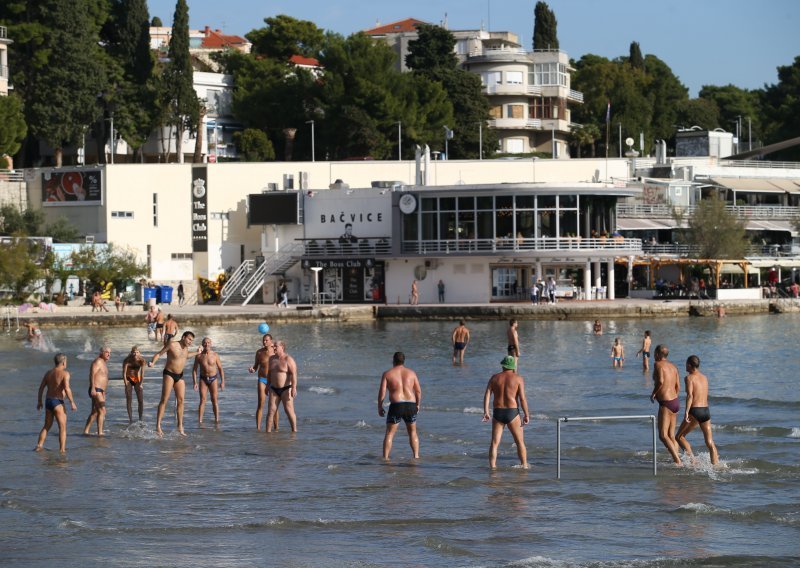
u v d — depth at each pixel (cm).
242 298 10456
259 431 3469
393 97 13638
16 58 12306
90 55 12444
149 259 10869
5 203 10962
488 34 19175
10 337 7325
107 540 2289
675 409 2880
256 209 10481
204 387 3581
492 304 9256
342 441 3297
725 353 6119
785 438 3356
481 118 14900
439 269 9931
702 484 2722
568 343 6756
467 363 5641
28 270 9069
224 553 2209
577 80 17812
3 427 3566
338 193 10312
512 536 2309
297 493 2656
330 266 10169
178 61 12812
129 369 3578
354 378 4941
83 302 9475
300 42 16188
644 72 18325
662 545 2245
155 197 10906
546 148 16600
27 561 2161
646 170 13038
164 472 2881
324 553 2208
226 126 14638
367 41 13875
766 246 11469
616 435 3372
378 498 2608
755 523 2391
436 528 2367
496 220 9694
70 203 10912
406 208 9906
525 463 2906
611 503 2553
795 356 5953
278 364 3441
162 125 13050
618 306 8862
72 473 2869
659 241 11450
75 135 12431
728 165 13375
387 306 9162
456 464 2962
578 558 2167
